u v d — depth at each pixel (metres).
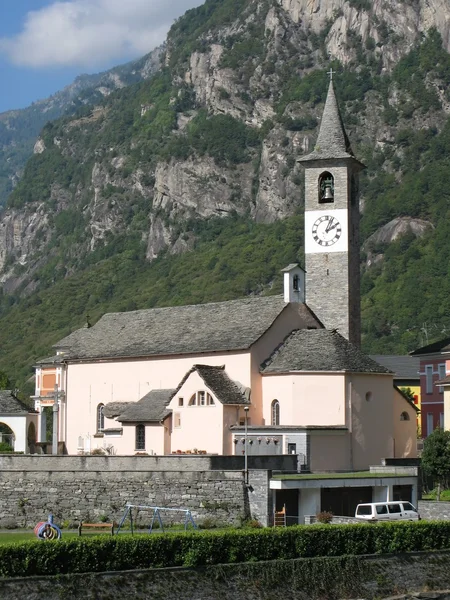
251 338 122.44
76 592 76.75
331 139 141.00
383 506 99.50
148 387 132.38
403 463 115.81
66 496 105.94
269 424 120.69
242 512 101.00
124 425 127.38
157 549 80.69
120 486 104.81
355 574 87.19
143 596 78.62
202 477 102.56
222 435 118.06
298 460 113.12
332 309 137.50
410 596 87.81
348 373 118.00
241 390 121.19
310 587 84.88
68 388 142.25
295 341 123.62
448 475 114.56
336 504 104.94
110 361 137.00
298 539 85.88
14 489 107.12
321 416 117.81
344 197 138.50
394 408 126.38
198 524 101.19
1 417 146.38
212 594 81.06
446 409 126.44
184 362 128.62
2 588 74.75
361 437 118.31
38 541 77.31
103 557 78.88
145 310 144.38
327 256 138.38
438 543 91.94
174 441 122.69
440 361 147.00
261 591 82.81
